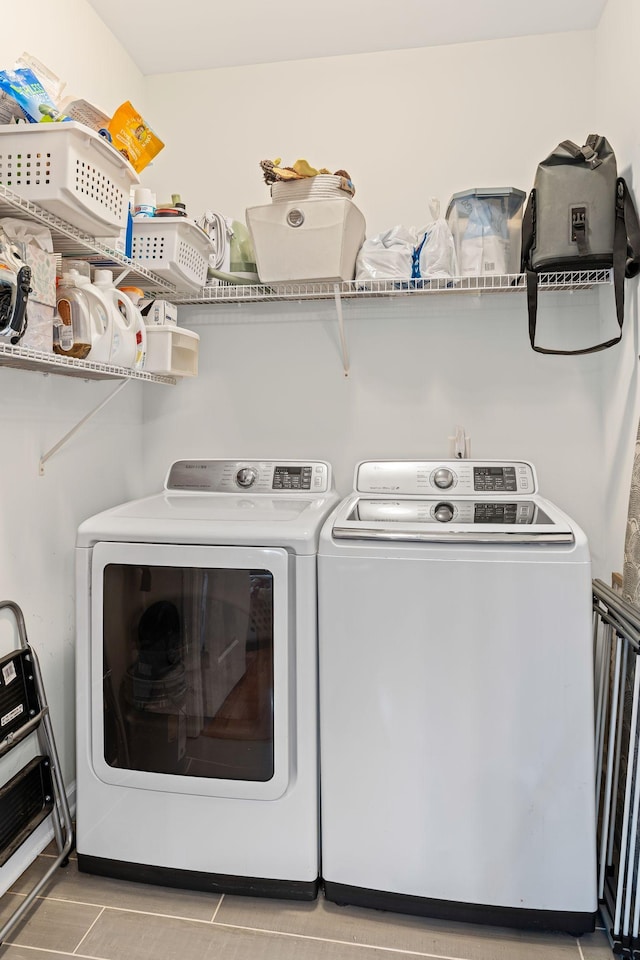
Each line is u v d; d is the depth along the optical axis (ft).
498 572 4.60
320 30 6.94
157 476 7.99
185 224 6.00
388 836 4.82
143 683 5.16
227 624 4.98
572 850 4.59
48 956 4.50
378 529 4.84
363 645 4.80
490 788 4.66
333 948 4.58
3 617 5.13
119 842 5.23
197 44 7.20
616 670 4.71
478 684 4.65
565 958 4.50
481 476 6.40
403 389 7.41
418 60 7.29
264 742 4.92
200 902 5.03
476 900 4.72
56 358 4.49
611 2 6.34
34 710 5.24
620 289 5.60
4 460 5.22
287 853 4.97
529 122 7.09
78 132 4.18
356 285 6.60
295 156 7.55
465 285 6.53
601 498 7.02
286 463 6.88
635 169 5.72
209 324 7.84
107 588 5.20
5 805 4.85
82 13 6.35
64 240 4.87
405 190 7.34
